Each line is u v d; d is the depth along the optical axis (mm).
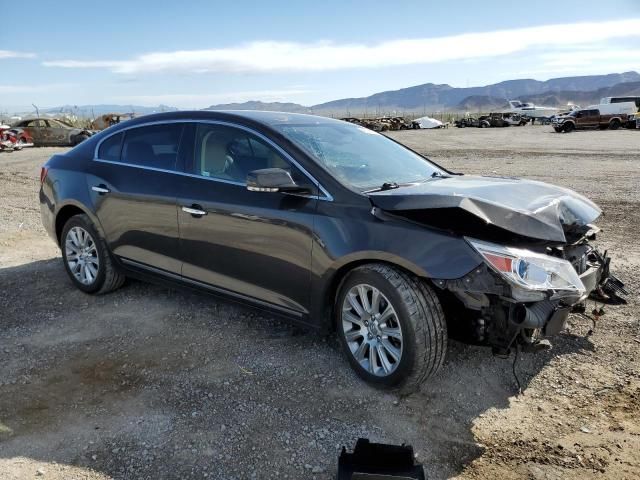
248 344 4102
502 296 3000
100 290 5070
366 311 3416
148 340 4191
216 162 4125
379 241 3246
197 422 3129
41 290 5297
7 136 23219
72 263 5207
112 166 4824
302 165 3672
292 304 3734
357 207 3396
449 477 2697
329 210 3477
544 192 3842
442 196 3205
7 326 4477
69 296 5133
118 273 5023
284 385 3518
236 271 3961
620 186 11602
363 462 2619
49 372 3729
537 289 3020
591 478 2680
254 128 3979
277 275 3736
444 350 3268
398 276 3219
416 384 3311
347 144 4234
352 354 3535
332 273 3449
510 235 3139
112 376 3668
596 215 3842
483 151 22484
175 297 5059
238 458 2824
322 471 2732
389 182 3857
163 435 3012
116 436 3008
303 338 4184
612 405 3287
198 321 4523
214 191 4023
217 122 4191
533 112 66125
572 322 4402
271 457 2832
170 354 3963
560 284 3129
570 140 29266
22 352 4020
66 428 3090
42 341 4199
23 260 6348
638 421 3123
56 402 3359
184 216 4180
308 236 3525
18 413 3242
